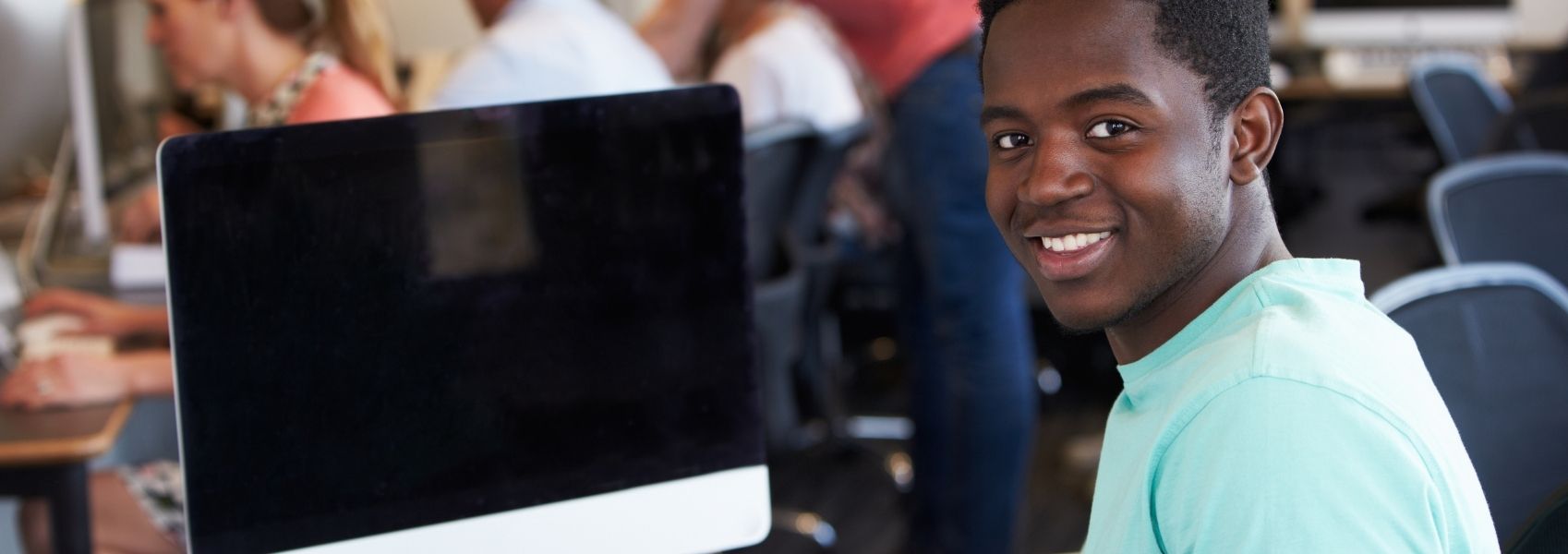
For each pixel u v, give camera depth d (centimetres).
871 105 296
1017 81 73
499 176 96
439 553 97
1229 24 72
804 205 254
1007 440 215
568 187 97
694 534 103
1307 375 66
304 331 93
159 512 173
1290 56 487
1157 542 71
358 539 96
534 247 97
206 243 90
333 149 92
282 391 93
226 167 90
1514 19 481
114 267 205
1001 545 221
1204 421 67
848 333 380
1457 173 177
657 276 100
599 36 174
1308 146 549
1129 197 71
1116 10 70
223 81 166
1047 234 74
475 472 98
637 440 101
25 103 228
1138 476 72
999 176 76
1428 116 336
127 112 249
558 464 99
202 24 161
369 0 170
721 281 102
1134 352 79
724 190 101
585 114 97
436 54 348
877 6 200
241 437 93
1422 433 66
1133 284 73
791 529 268
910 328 232
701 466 103
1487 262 172
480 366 97
